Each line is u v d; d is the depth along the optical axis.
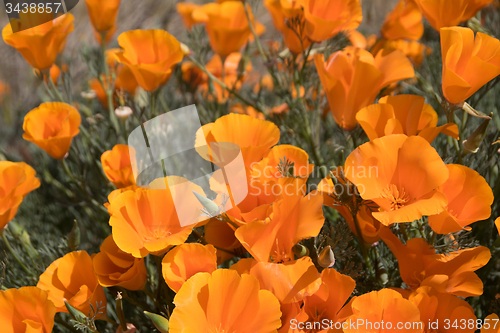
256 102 0.87
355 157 0.54
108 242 0.56
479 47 0.57
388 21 0.72
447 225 0.54
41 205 0.86
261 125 0.56
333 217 0.66
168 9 1.35
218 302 0.52
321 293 0.53
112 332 0.61
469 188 0.54
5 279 0.64
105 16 0.70
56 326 0.62
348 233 0.56
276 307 0.51
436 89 0.76
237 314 0.52
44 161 0.93
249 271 0.53
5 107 1.31
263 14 1.40
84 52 0.89
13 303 0.54
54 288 0.56
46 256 0.69
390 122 0.55
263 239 0.53
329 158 0.71
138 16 1.38
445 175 0.53
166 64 0.65
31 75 1.34
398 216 0.52
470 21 0.68
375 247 0.59
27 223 0.77
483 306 0.62
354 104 0.60
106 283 0.55
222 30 0.74
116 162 0.61
